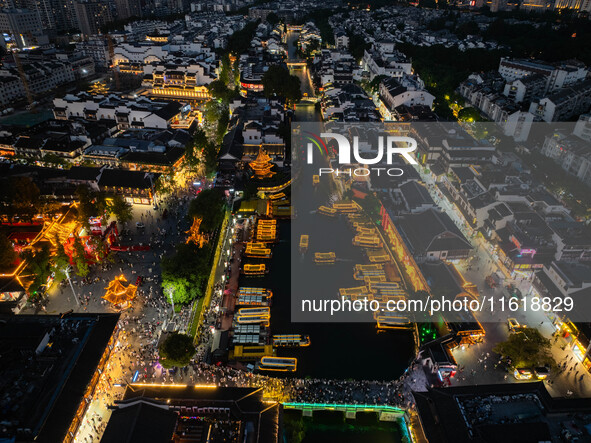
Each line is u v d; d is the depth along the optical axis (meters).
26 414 83.69
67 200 168.75
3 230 153.00
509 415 85.56
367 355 116.44
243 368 111.81
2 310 121.81
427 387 98.25
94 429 92.56
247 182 190.88
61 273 132.38
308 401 101.25
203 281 132.50
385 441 98.06
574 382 105.06
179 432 84.56
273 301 133.50
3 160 195.12
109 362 106.56
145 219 166.88
